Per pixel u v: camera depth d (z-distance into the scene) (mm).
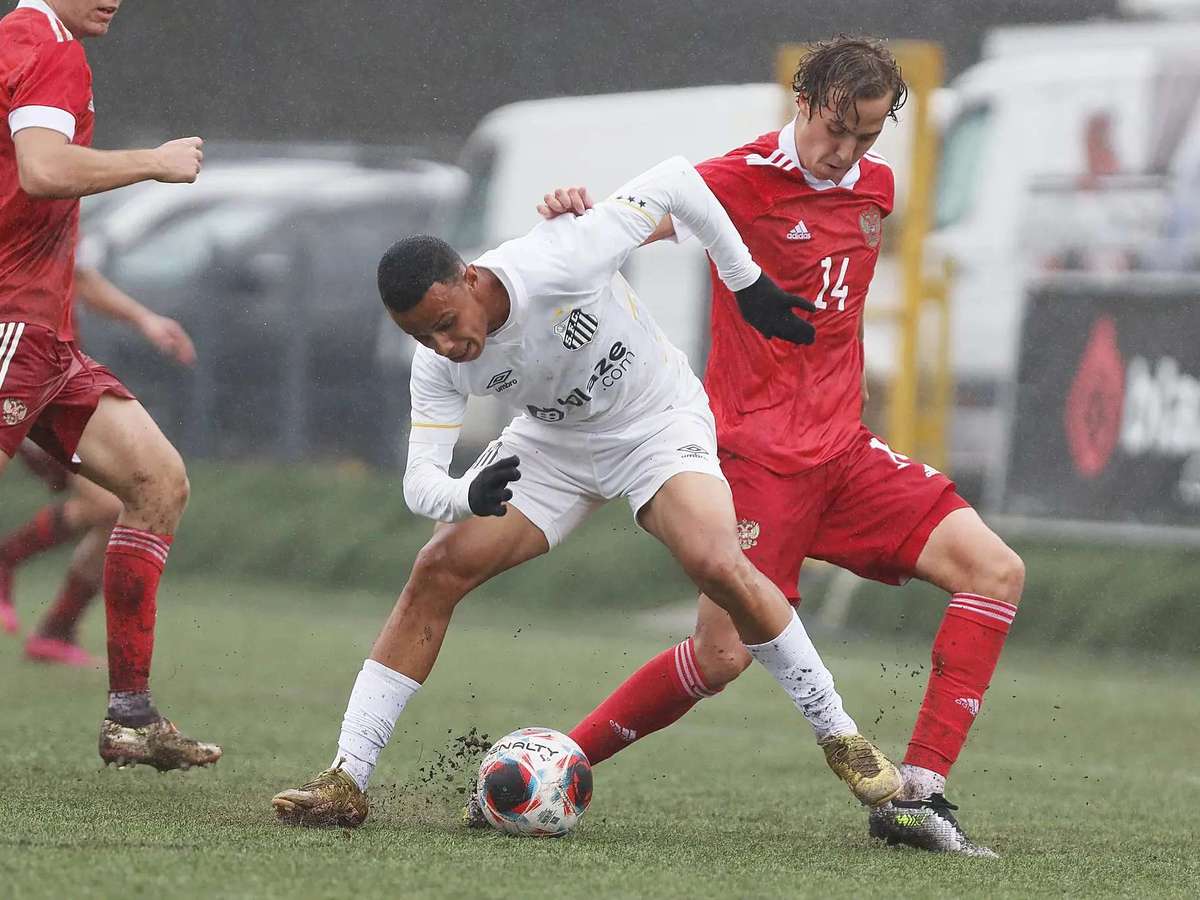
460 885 12625
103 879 12328
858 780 15344
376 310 50219
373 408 49844
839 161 16188
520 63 58594
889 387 42656
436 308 13898
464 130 59375
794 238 16750
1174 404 37000
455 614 42344
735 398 17000
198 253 53438
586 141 50375
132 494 17484
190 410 50000
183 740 17234
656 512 15430
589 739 16672
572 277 14586
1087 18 51031
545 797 15047
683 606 43188
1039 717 27484
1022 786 20609
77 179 15812
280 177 56531
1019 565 15953
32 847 13430
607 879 13172
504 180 51781
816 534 16844
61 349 17078
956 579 16047
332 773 15234
